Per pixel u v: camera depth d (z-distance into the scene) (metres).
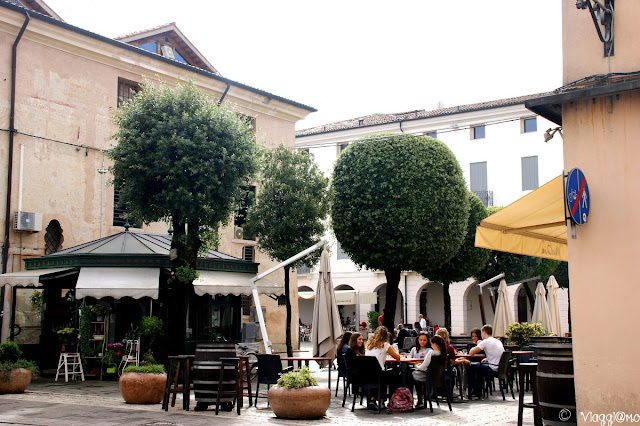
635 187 8.07
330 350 14.74
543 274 29.56
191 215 16.20
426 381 12.08
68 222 20.77
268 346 15.64
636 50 8.36
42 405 12.34
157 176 16.30
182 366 12.98
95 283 16.86
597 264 8.17
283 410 10.81
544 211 10.91
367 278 43.91
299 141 46.91
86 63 21.78
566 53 8.82
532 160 39.31
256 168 17.31
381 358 12.44
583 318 8.20
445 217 22.09
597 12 8.39
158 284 17.02
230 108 18.11
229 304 20.45
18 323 19.38
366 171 22.22
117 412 11.45
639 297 7.91
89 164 21.55
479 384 14.16
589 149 8.38
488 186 40.41
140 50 22.88
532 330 17.75
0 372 14.15
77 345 17.67
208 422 10.41
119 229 22.23
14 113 19.64
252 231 21.25
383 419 10.91
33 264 18.47
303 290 48.78
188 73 24.77
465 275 26.34
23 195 19.67
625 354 7.91
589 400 8.05
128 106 17.67
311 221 21.08
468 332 42.06
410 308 42.47
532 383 9.38
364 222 22.05
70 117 21.16
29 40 20.28
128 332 17.81
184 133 16.30
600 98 8.37
